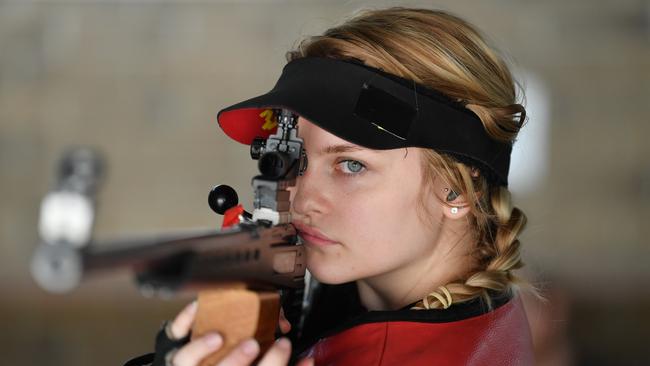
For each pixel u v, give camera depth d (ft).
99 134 63.67
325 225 10.46
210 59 64.18
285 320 9.52
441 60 10.52
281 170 9.45
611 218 59.67
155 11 64.08
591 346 45.47
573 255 58.13
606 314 48.52
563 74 61.87
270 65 64.13
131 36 64.08
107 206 62.23
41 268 5.60
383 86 10.14
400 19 10.91
